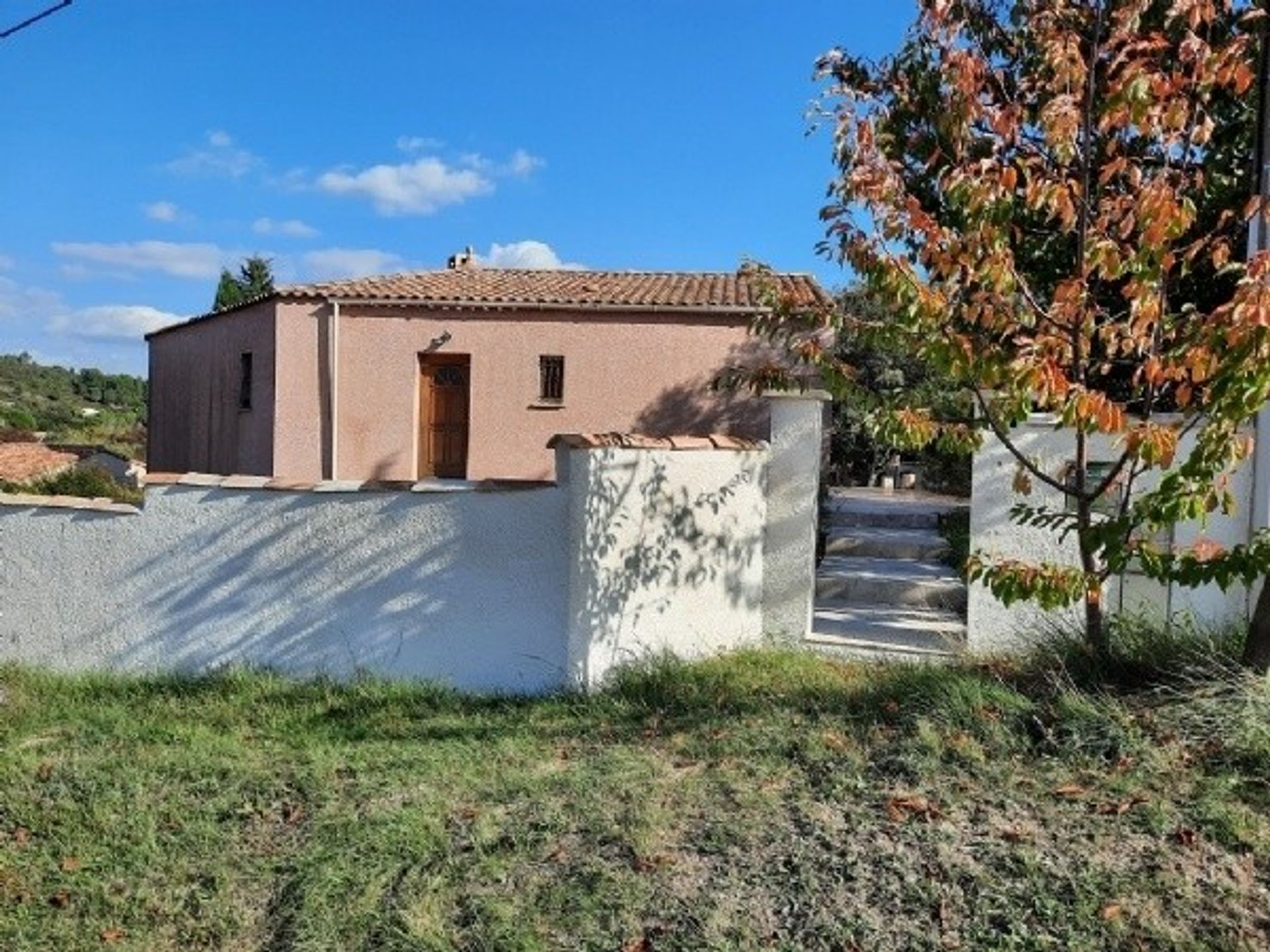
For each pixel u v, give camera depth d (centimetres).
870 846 421
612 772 520
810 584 788
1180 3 504
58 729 641
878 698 581
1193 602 712
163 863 464
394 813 483
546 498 709
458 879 430
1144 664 563
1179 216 477
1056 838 416
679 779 507
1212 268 667
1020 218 636
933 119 634
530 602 711
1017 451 588
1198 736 474
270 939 409
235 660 750
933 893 390
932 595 925
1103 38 545
